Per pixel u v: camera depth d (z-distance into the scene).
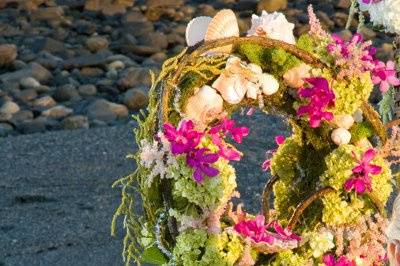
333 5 13.75
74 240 7.40
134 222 4.54
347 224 4.54
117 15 13.51
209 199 4.25
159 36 12.48
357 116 4.63
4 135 9.88
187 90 4.36
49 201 8.02
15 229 7.59
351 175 4.50
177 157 4.20
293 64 4.48
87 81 11.48
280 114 4.60
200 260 4.30
